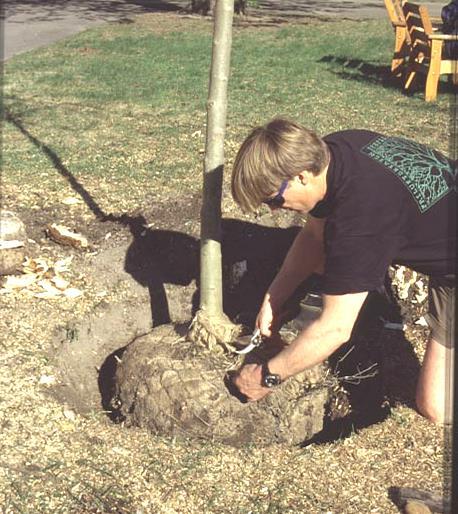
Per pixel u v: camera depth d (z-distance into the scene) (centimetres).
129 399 408
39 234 577
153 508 329
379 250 299
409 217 308
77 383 451
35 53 1332
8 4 2028
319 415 404
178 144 779
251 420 389
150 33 1552
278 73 1139
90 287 525
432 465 357
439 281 329
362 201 298
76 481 343
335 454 365
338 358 475
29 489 336
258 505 331
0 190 646
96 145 775
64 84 1070
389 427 386
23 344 449
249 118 874
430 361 367
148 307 527
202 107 935
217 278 419
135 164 715
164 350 414
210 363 401
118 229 587
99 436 377
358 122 866
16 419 382
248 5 1972
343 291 299
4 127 848
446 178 313
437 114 910
